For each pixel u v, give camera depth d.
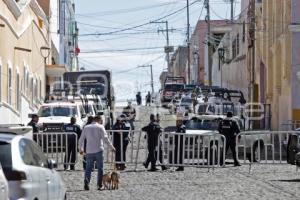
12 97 67.56
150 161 48.91
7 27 63.19
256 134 51.31
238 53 122.25
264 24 94.38
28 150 24.58
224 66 141.88
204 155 48.59
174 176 44.31
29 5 81.81
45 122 59.47
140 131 48.34
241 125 59.28
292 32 75.06
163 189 37.75
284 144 53.81
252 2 102.19
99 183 37.94
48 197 25.20
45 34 101.69
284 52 77.56
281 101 82.19
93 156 37.72
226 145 50.41
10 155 22.80
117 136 48.53
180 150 48.12
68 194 36.03
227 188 37.94
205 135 48.06
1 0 59.31
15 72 69.69
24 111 76.88
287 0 76.19
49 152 48.78
